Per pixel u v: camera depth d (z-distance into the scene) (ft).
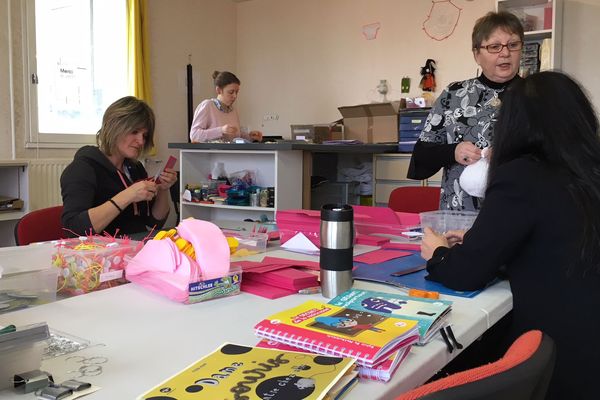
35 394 2.20
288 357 2.39
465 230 5.08
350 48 18.56
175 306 3.53
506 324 4.25
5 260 4.03
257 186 12.83
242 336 2.94
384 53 17.84
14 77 14.02
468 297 3.76
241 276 3.92
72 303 3.60
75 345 2.76
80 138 15.81
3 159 13.56
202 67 19.81
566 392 3.58
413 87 17.34
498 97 6.84
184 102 19.17
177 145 13.01
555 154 3.82
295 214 5.48
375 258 4.98
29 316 3.30
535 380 1.93
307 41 19.51
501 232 3.75
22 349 2.30
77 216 6.15
